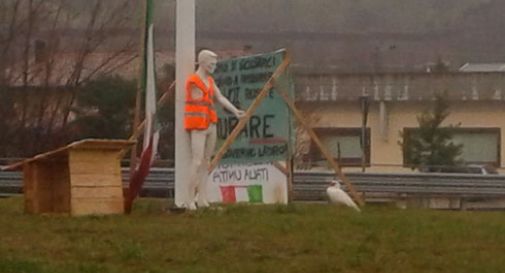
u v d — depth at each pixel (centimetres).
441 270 932
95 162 1304
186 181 1382
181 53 1386
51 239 1087
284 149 1672
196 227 1161
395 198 2581
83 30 3550
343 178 1630
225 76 1708
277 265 948
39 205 1358
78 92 3456
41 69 3481
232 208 1410
